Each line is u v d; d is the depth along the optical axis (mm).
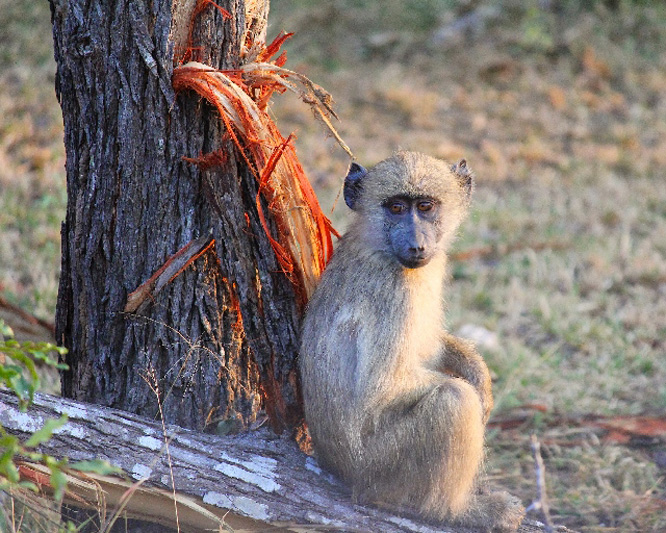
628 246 18328
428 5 29594
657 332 15602
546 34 28344
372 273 9383
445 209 10125
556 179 21938
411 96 25281
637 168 22344
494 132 24188
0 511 8367
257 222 9250
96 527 8977
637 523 10953
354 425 8992
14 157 19469
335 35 28312
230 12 8969
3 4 24703
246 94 8969
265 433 9453
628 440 12695
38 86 22141
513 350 14859
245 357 9570
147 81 8812
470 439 9109
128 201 9078
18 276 15383
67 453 8383
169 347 9312
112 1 8695
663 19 28766
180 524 8805
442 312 10555
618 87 26578
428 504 9273
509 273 17719
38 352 7047
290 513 8625
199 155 9000
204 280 9242
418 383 9242
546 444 12578
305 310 9562
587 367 14641
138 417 8844
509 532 9555
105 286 9289
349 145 22547
